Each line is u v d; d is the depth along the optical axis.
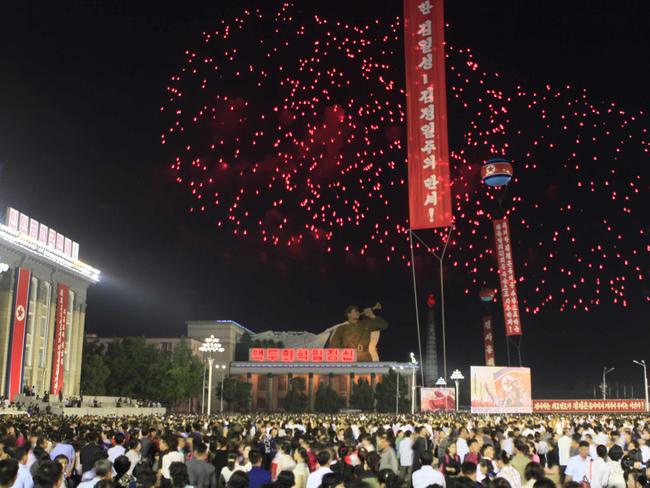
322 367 134.62
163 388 105.62
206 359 135.75
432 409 46.72
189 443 17.98
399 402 125.06
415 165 28.98
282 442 16.56
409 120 29.22
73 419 34.41
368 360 139.88
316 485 12.55
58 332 87.81
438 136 28.69
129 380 105.88
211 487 13.61
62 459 12.97
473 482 10.89
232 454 14.92
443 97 28.69
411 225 28.78
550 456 19.88
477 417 51.62
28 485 11.01
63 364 88.88
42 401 70.50
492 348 102.44
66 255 89.62
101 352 110.31
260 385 136.50
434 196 28.45
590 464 14.88
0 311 74.81
